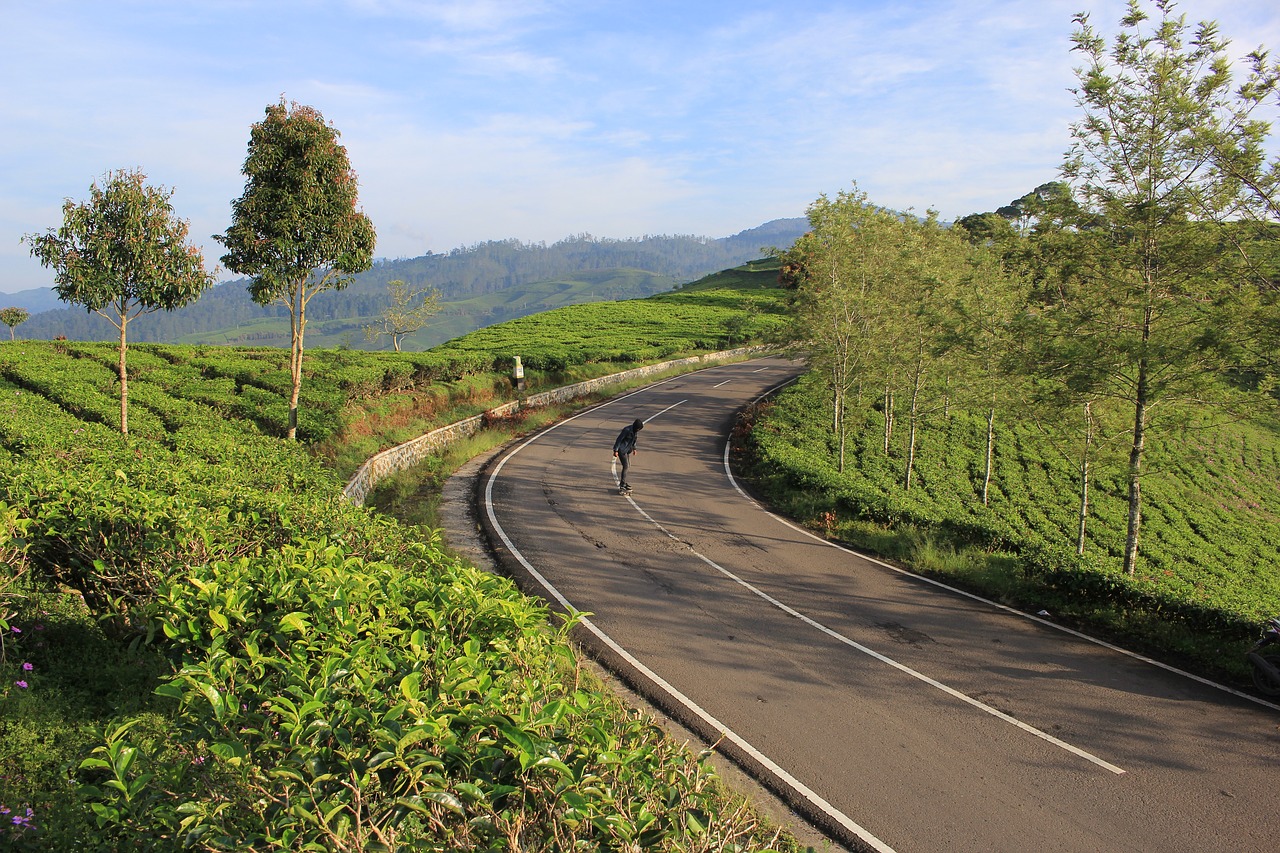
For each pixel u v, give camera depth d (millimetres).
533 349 42719
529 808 3693
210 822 3479
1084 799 7297
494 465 22234
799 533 16781
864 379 27500
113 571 7027
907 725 8648
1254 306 11703
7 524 6582
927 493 26141
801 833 6711
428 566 7328
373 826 3213
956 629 11578
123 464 10828
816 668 10062
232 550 7328
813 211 27172
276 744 3711
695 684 9469
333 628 5195
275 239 16281
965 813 7055
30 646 6703
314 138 16359
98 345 27328
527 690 4480
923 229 31484
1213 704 9281
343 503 9297
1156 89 12383
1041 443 32562
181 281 14750
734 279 125000
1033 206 14742
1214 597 13188
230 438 15531
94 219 13875
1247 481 33625
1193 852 6559
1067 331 14172
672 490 20391
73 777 4629
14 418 14359
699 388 42000
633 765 4246
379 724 3787
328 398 21859
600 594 12391
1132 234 13258
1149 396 13422
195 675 4484
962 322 17844
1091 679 9930
